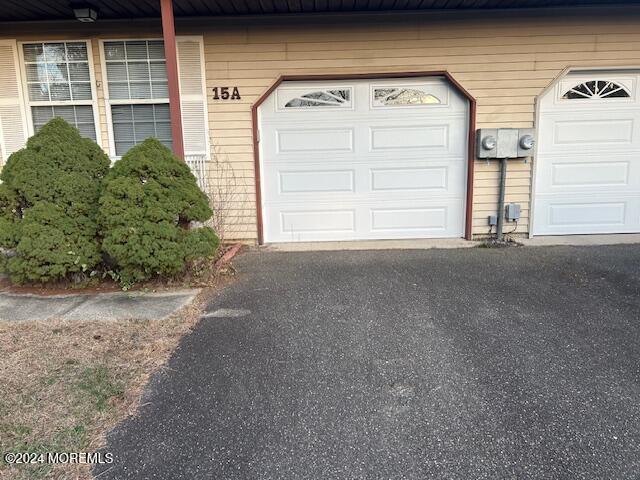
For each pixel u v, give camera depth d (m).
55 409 2.49
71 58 6.26
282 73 6.12
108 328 3.56
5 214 4.48
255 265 5.41
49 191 4.41
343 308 3.98
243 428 2.36
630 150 6.30
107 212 4.25
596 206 6.44
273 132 6.34
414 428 2.34
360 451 2.18
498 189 6.34
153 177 4.39
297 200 6.47
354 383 2.78
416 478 2.01
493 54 6.04
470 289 4.42
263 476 2.03
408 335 3.43
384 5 5.70
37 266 4.36
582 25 5.97
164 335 3.45
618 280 4.60
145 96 6.30
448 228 6.52
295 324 3.65
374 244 6.34
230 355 3.14
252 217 6.43
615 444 2.20
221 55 6.11
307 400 2.60
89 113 6.38
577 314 3.77
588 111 6.21
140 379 2.82
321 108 6.27
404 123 6.29
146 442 2.26
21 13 5.83
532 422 2.38
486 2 5.63
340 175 6.42
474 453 2.16
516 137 6.10
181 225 4.61
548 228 6.49
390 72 6.10
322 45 6.07
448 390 2.68
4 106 6.36
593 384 2.72
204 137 6.28
